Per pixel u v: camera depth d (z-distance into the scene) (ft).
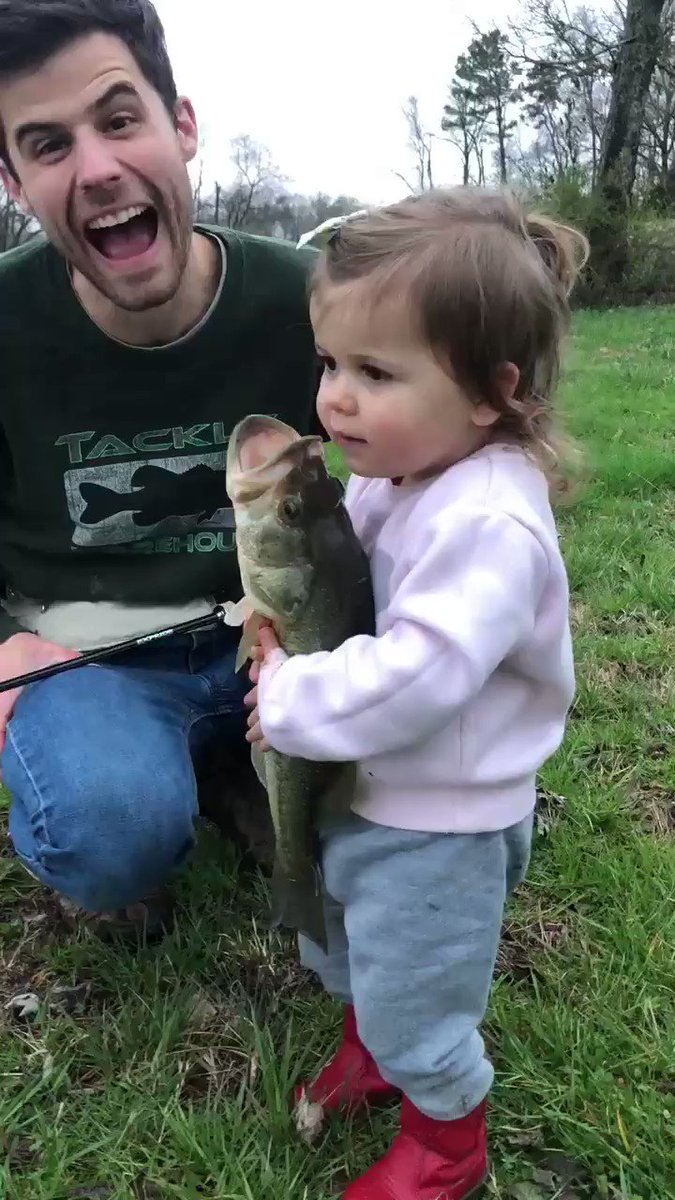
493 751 5.46
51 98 6.33
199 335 7.29
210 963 8.04
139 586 8.04
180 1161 6.39
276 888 6.40
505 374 5.19
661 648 12.58
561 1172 6.41
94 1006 7.71
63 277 7.16
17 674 7.76
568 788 9.81
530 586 5.04
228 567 8.07
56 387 7.47
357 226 5.31
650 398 28.99
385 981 5.71
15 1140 6.60
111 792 7.05
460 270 4.96
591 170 81.76
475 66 129.49
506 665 5.43
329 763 5.68
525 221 5.51
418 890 5.55
